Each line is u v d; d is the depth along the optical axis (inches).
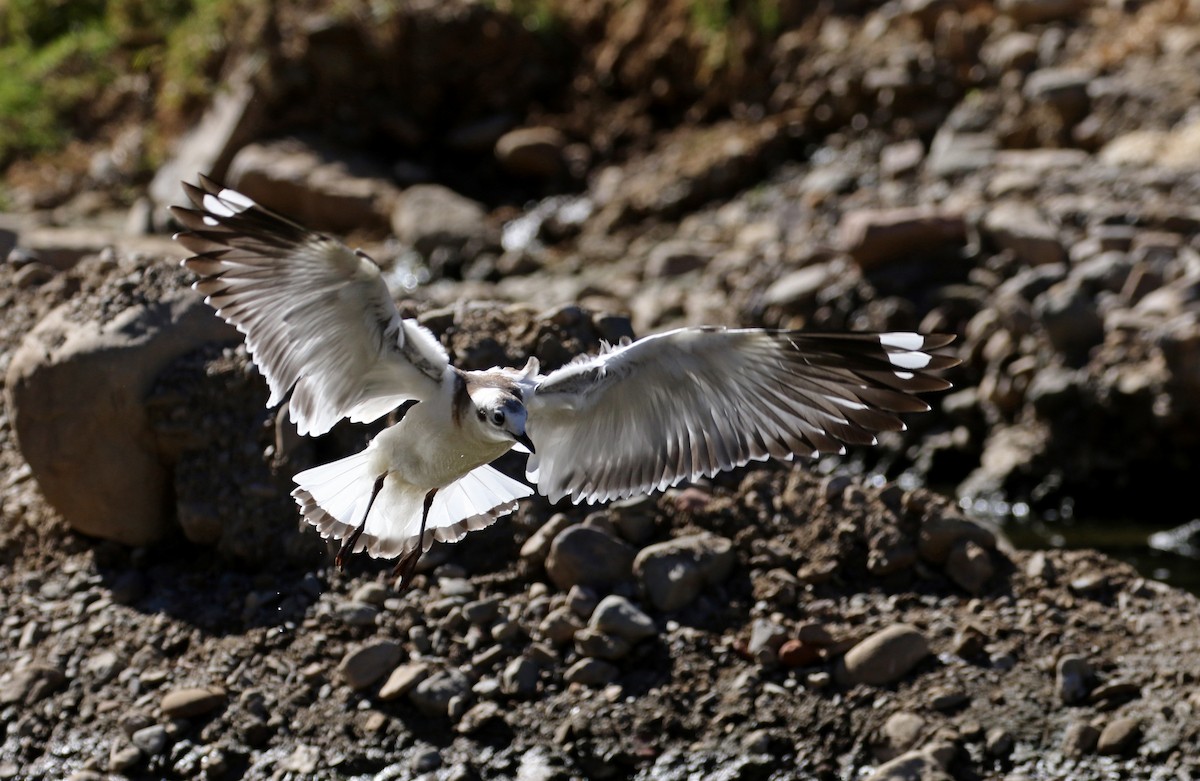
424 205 958.4
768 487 494.3
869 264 767.1
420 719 429.7
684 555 464.8
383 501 368.2
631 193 974.4
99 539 493.4
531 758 419.2
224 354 495.2
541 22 1077.8
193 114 1087.6
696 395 351.6
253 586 472.1
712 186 959.6
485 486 375.2
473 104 1069.8
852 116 954.7
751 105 1007.0
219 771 420.5
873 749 419.8
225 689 439.5
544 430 361.1
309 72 1058.1
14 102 1138.0
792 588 461.4
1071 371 676.1
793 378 342.0
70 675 450.0
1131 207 757.3
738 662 441.7
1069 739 414.9
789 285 776.9
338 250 311.0
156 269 514.3
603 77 1061.1
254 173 997.2
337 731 427.2
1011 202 797.2
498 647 445.7
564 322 524.7
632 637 444.8
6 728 438.9
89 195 1061.8
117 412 482.9
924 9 956.0
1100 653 442.6
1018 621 455.8
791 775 414.9
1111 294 703.1
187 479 485.1
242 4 1103.6
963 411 708.0
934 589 470.9
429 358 336.2
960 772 410.9
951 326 734.5
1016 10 935.7
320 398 338.0
